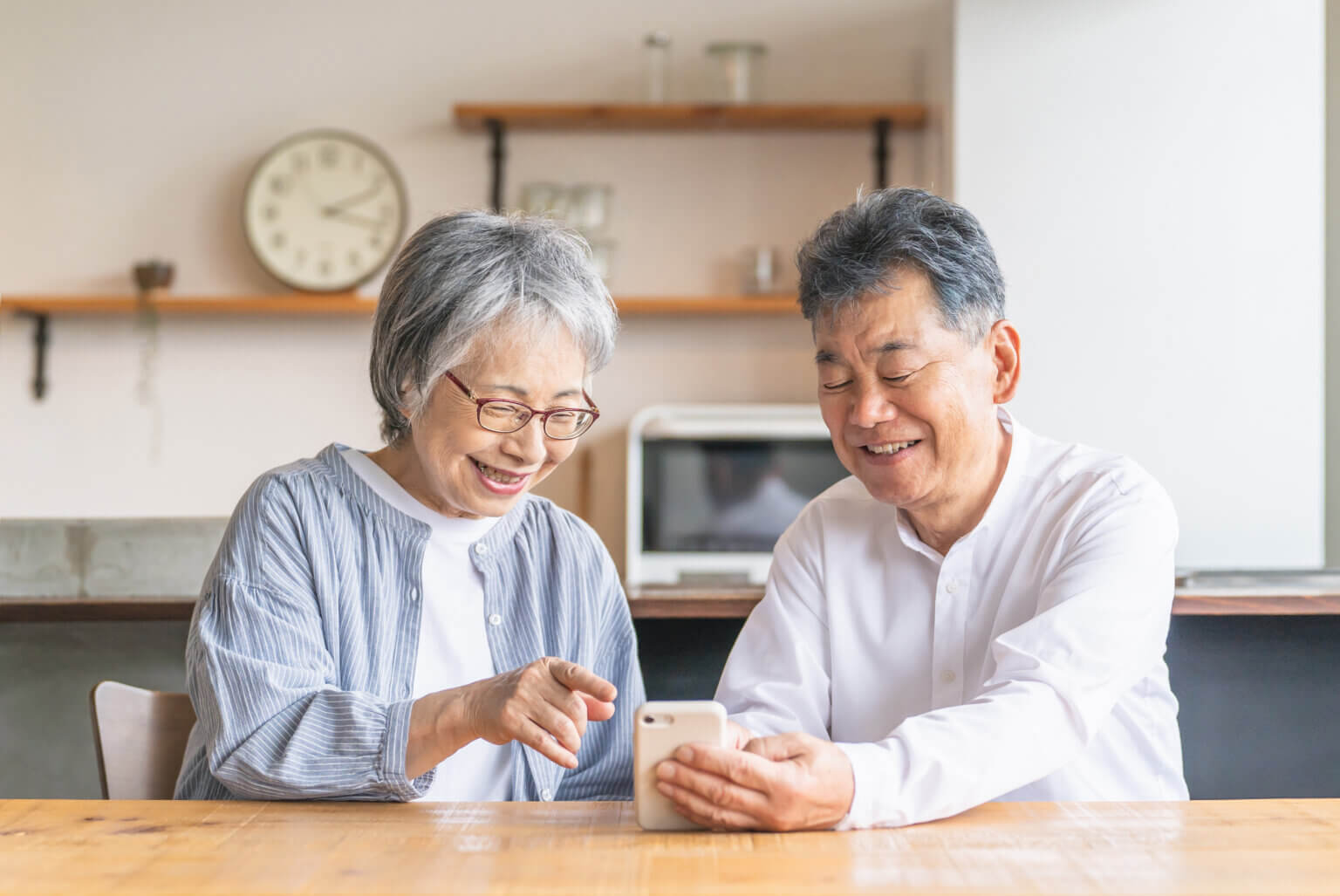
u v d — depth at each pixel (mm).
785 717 1375
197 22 4148
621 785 1397
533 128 4102
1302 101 3330
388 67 4129
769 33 4109
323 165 4031
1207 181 3346
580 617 1389
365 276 3990
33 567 1913
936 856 892
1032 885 820
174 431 4121
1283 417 3326
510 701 1048
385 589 1293
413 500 1313
